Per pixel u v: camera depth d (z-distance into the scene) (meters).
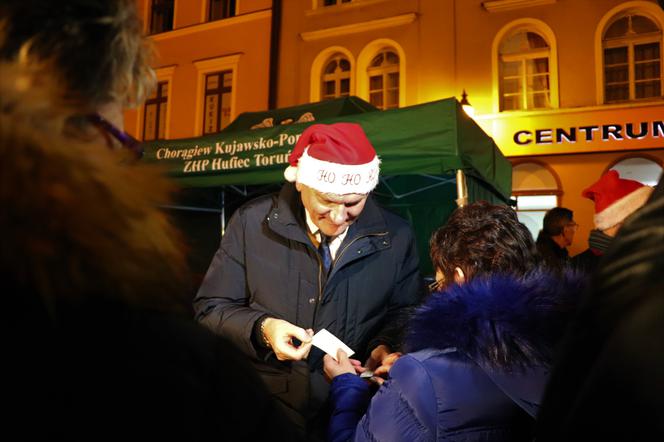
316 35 12.32
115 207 0.49
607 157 9.92
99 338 0.48
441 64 11.07
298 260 1.89
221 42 13.48
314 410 1.82
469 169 3.23
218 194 4.77
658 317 0.43
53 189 0.45
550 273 1.16
